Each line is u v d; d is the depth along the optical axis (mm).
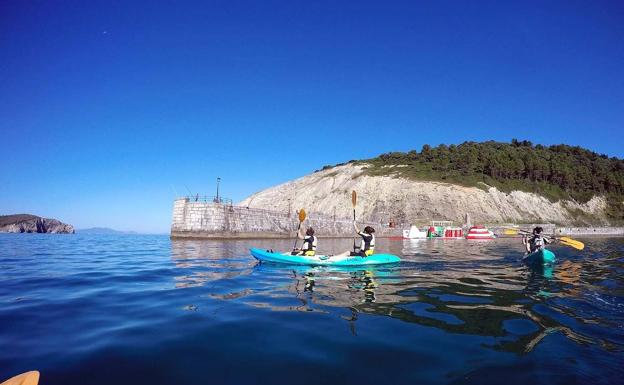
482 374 3707
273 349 4418
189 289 8242
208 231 34875
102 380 3588
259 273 10797
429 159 95250
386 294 7621
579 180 85250
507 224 63938
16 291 8125
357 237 46531
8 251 20531
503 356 4188
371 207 76812
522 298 7277
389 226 55125
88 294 7742
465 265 13023
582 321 5648
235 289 8234
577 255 17719
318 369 3840
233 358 4145
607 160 102188
